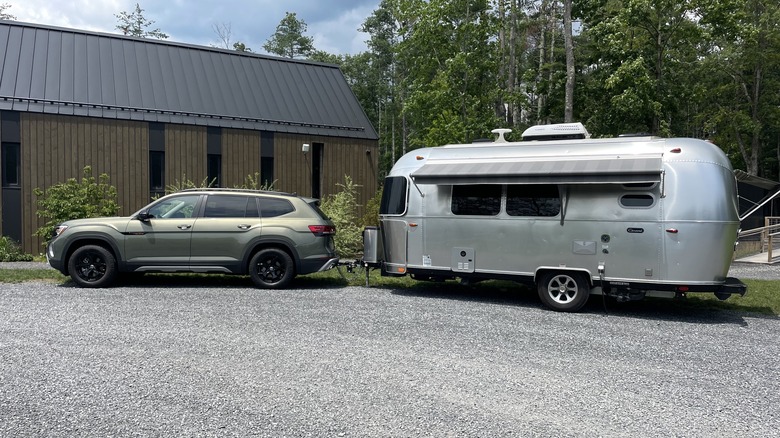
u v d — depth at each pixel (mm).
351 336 6875
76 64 19703
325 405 4621
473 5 21766
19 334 6645
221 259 10328
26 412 4363
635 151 8781
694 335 7418
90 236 10125
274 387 5020
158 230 10195
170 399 4684
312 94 23812
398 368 5648
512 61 27078
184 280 11227
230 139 20797
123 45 21359
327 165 22703
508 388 5145
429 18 22031
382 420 4340
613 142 9055
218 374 5344
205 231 10258
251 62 23672
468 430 4191
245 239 10336
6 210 17438
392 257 10352
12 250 16281
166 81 20969
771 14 30109
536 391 5086
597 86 21391
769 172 41406
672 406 4797
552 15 29750
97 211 17078
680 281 8328
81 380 5105
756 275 14273
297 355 6012
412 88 24125
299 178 22125
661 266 8406
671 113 21062
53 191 16906
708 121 33625
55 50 19766
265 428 4145
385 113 50812
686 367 5941
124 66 20609
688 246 8266
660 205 8406
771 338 7324
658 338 7203
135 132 19172
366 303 9117
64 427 4098
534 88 28250
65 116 18109
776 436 4230
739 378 5605
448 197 9859
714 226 8203
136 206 19172
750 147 36938
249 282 11141
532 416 4500
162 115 19719
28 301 8641
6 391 4809
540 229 9148
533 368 5773
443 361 5934
